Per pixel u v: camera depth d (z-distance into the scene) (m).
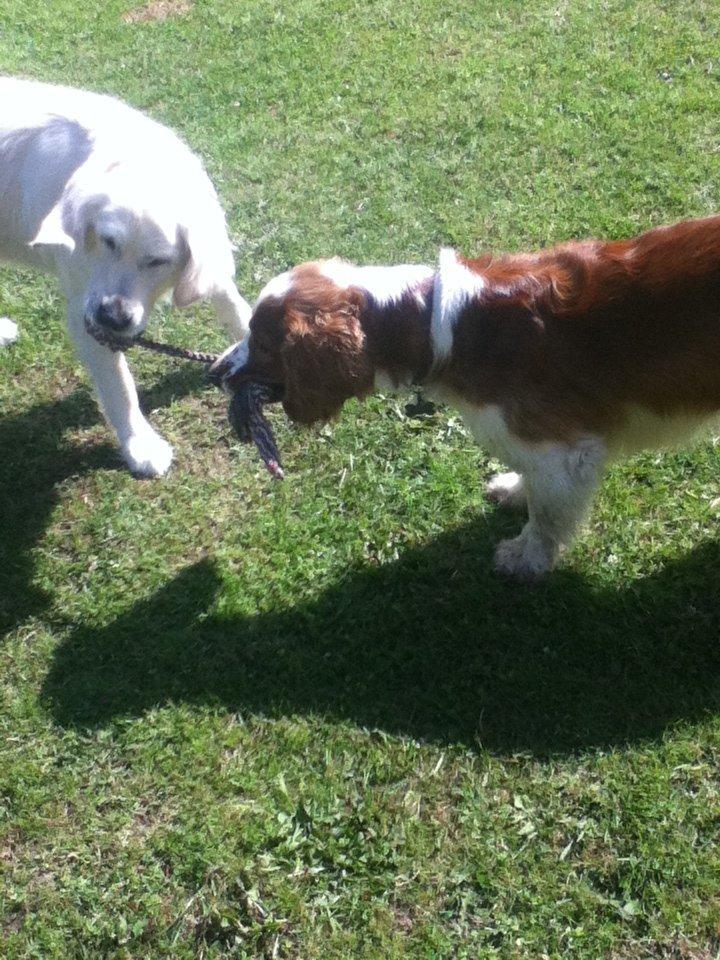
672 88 5.62
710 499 3.80
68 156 3.65
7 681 3.54
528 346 2.95
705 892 2.81
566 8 6.39
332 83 6.02
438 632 3.52
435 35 6.32
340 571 3.75
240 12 6.78
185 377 4.55
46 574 3.87
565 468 3.18
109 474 4.19
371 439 4.15
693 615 3.46
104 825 3.14
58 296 4.95
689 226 2.96
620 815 2.99
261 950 2.83
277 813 3.10
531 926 2.79
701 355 2.92
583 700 3.28
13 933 2.93
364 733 3.27
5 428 4.42
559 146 5.36
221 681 3.46
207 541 3.92
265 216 5.20
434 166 5.36
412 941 2.80
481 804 3.06
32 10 7.03
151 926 2.91
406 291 3.00
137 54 6.48
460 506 3.90
